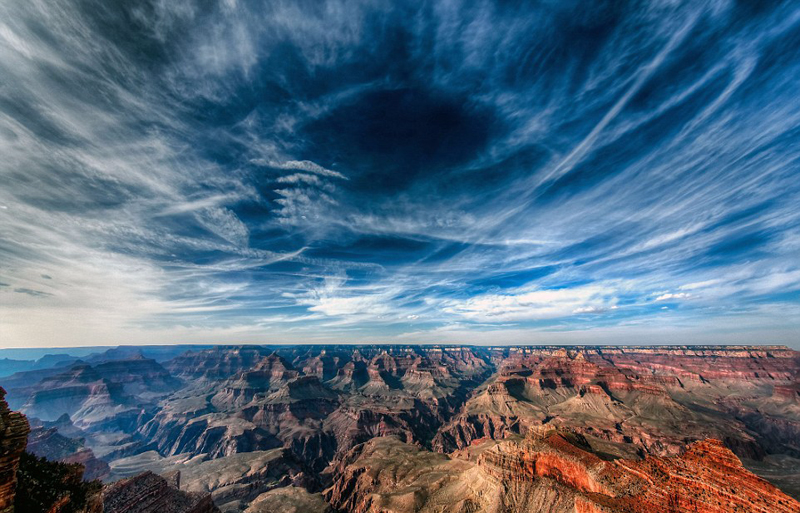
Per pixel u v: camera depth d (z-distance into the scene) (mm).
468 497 94562
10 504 26375
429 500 105688
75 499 34719
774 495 48688
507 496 85438
